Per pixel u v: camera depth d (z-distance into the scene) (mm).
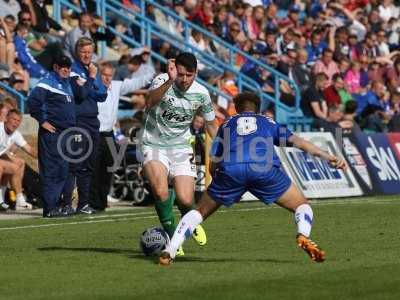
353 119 48312
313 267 22453
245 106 23312
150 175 24281
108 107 37156
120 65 46156
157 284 20250
